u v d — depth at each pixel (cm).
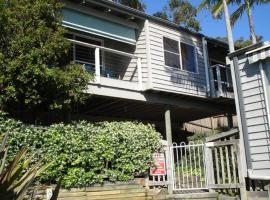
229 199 1027
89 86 1330
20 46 1022
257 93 1089
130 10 1567
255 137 1072
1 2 1044
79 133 1083
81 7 1494
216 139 1136
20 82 1020
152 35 1633
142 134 1204
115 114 1797
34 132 999
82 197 1016
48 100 1092
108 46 1717
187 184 1134
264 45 1066
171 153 1184
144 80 1567
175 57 1700
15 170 434
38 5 1080
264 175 1033
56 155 1016
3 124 965
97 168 1092
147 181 1163
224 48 2031
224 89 1780
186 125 2195
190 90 1706
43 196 904
